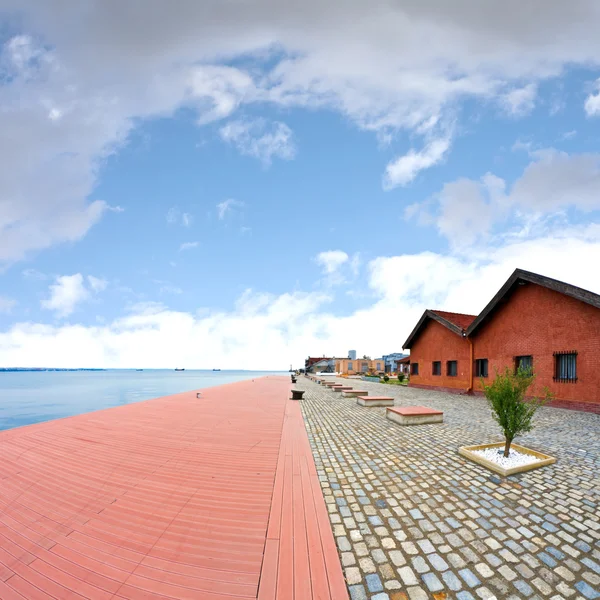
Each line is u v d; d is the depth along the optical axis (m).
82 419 11.03
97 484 5.30
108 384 52.03
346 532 3.80
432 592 2.85
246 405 14.88
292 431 9.05
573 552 3.38
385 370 68.38
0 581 3.10
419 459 6.38
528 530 3.78
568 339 13.02
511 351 15.93
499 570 3.13
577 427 9.13
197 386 45.59
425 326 24.31
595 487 4.89
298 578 3.04
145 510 4.41
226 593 2.88
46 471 5.89
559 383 13.24
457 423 9.98
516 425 6.03
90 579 3.10
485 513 4.18
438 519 4.06
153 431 9.06
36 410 20.89
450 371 21.48
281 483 5.26
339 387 23.27
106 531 3.91
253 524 4.01
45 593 2.94
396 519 4.07
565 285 12.61
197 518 4.18
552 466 5.79
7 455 6.84
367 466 6.02
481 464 5.98
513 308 15.92
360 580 3.01
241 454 6.86
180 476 5.61
